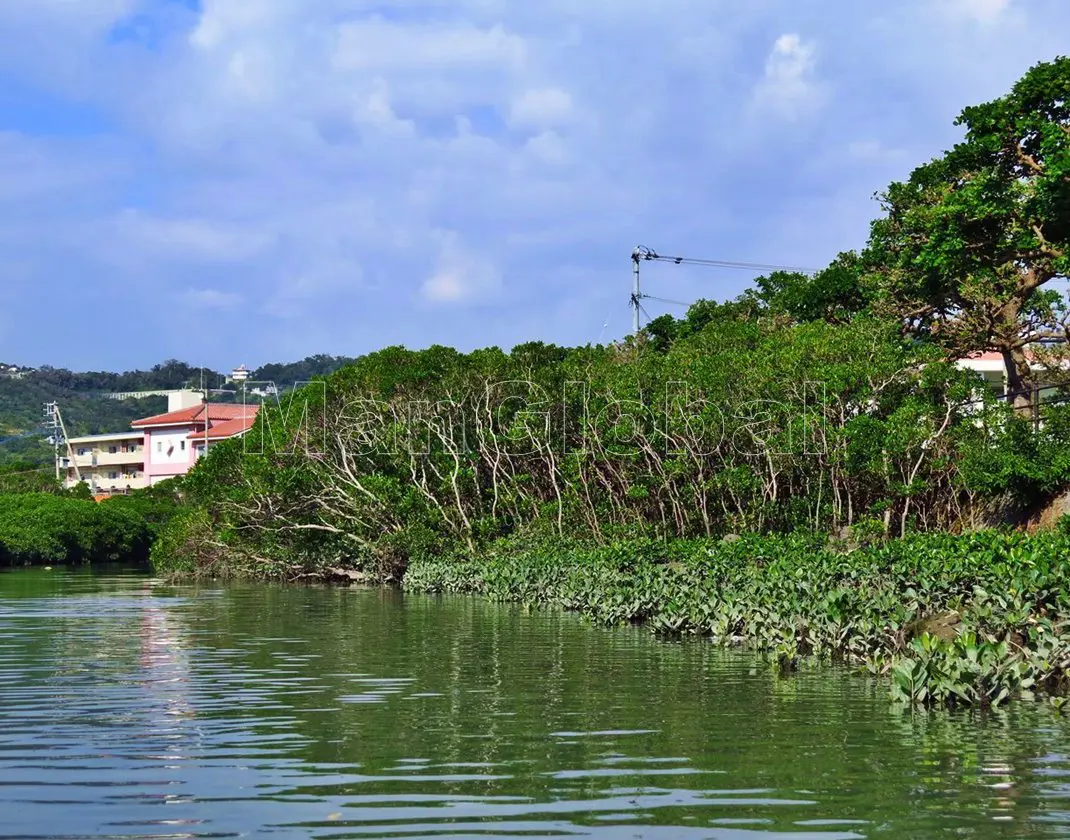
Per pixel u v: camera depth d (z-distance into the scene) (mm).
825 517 35719
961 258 32969
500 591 35219
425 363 47906
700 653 20188
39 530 76562
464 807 9344
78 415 160750
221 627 26328
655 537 38188
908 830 8633
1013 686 15023
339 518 47031
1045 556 18453
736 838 8477
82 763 11055
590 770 10664
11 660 19766
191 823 8906
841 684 16219
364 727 12930
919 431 32594
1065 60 30000
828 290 43594
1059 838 8406
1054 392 37906
